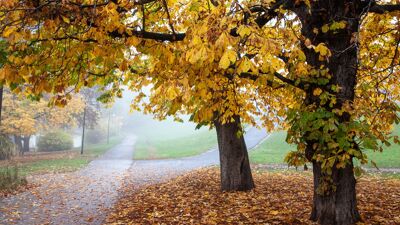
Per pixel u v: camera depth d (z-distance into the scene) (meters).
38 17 4.35
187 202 10.31
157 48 4.71
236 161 11.71
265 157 25.20
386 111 5.38
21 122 28.52
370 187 11.38
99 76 5.83
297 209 7.98
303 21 5.50
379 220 6.27
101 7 4.63
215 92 6.22
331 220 5.53
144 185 15.96
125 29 4.54
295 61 4.80
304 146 5.35
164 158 31.77
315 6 5.38
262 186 12.38
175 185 14.23
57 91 5.02
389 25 6.99
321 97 4.95
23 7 4.33
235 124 11.70
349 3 5.24
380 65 7.54
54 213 10.35
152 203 10.73
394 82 7.57
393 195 9.52
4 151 29.75
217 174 17.00
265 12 5.02
